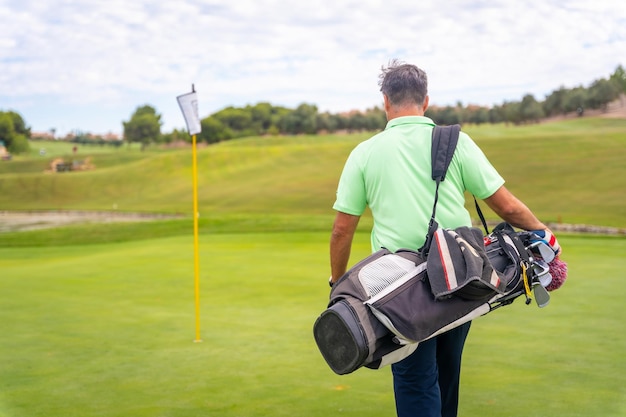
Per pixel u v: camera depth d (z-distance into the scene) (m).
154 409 3.74
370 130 94.06
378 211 2.64
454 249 2.34
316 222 22.48
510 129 64.56
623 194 28.25
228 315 6.66
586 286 7.73
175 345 5.38
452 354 2.82
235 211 37.50
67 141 128.38
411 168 2.58
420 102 2.68
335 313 2.32
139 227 23.02
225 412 3.67
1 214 43.31
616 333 5.43
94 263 11.34
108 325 6.29
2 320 6.60
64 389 4.16
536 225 2.61
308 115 97.31
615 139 39.72
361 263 2.45
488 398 3.79
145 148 121.12
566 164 35.22
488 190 2.57
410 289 2.34
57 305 7.48
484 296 2.36
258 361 4.79
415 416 2.64
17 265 12.51
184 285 8.80
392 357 2.40
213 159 54.91
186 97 5.75
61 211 44.31
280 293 7.95
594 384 4.04
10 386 4.25
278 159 52.34
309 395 3.95
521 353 4.82
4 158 98.50
